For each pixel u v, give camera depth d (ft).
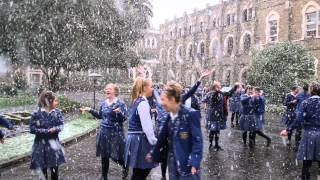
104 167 25.40
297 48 87.86
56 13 68.18
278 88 86.33
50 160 23.06
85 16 74.90
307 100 26.37
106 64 88.63
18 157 30.86
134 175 21.36
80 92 149.69
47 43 73.72
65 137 42.57
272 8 112.16
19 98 92.48
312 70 86.69
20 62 79.00
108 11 82.79
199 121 16.14
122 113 24.94
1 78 107.96
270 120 70.59
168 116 16.84
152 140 20.42
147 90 21.59
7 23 65.26
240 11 138.00
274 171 30.19
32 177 26.37
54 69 87.97
